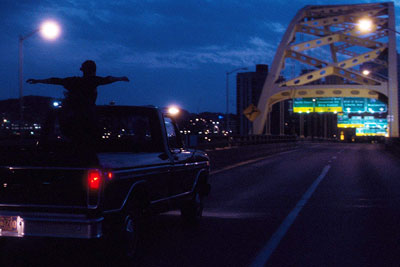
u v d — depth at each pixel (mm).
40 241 7633
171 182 7734
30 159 5594
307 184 17219
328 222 9562
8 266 6102
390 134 79438
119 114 7508
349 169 24719
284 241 7777
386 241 7812
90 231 5426
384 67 95250
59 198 5543
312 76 80438
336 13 87562
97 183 5465
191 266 6215
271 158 35594
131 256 6203
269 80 78000
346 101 101312
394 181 18516
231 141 29703
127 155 6426
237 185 16844
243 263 6387
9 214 5602
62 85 6766
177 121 8617
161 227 8930
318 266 6266
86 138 6648
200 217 9305
